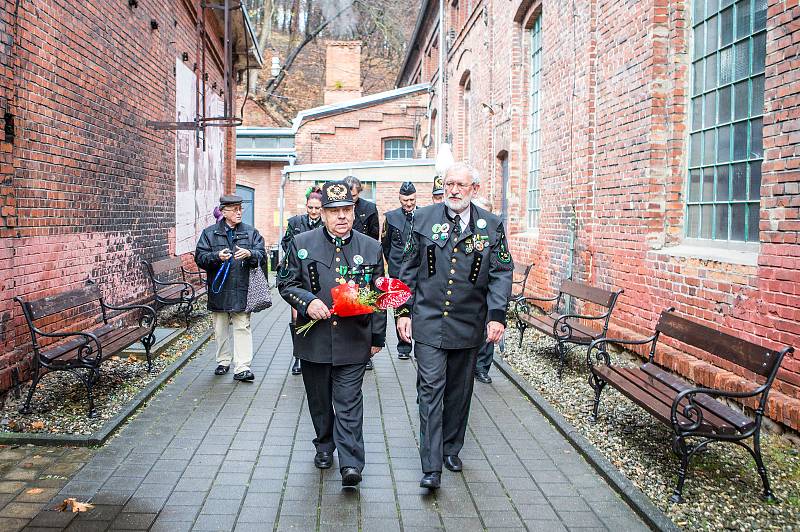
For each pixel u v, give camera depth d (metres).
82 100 7.91
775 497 4.37
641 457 5.10
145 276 10.44
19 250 6.35
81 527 3.97
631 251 8.12
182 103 13.05
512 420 6.15
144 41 10.38
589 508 4.35
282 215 18.97
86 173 8.03
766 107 5.66
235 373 7.43
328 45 31.36
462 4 20.97
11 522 4.02
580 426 5.84
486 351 7.44
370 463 5.10
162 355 8.41
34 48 6.64
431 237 4.73
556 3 10.77
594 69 9.23
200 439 5.52
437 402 4.66
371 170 19.17
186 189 13.43
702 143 7.28
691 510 4.22
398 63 42.81
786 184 5.39
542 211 11.51
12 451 5.11
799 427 5.04
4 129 6.05
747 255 6.27
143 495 4.43
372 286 4.81
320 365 4.71
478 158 17.91
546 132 11.31
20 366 6.25
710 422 4.43
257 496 4.46
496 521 4.16
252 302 7.35
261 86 40.72
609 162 8.73
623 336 8.01
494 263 4.77
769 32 5.62
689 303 6.85
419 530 4.04
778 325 5.48
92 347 6.39
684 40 7.49
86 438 5.26
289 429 5.81
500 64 15.05
